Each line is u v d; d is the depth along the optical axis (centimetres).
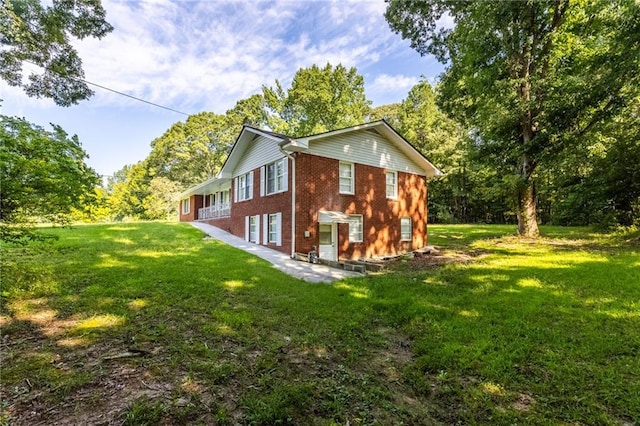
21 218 548
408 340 445
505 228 2370
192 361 355
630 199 1430
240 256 1126
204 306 558
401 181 1602
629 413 272
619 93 1238
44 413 256
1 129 506
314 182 1272
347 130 1341
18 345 385
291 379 326
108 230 1775
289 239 1259
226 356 374
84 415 254
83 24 771
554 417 269
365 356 391
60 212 595
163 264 896
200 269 851
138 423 246
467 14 1547
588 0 1277
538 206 2903
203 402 280
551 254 1115
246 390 302
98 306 536
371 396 300
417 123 3325
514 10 1350
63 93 841
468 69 1552
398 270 994
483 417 272
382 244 1485
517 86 1491
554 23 1437
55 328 442
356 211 1398
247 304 582
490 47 1466
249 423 255
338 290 698
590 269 822
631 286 646
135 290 630
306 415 269
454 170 3112
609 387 309
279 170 1398
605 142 1571
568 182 1752
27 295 582
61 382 301
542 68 1527
